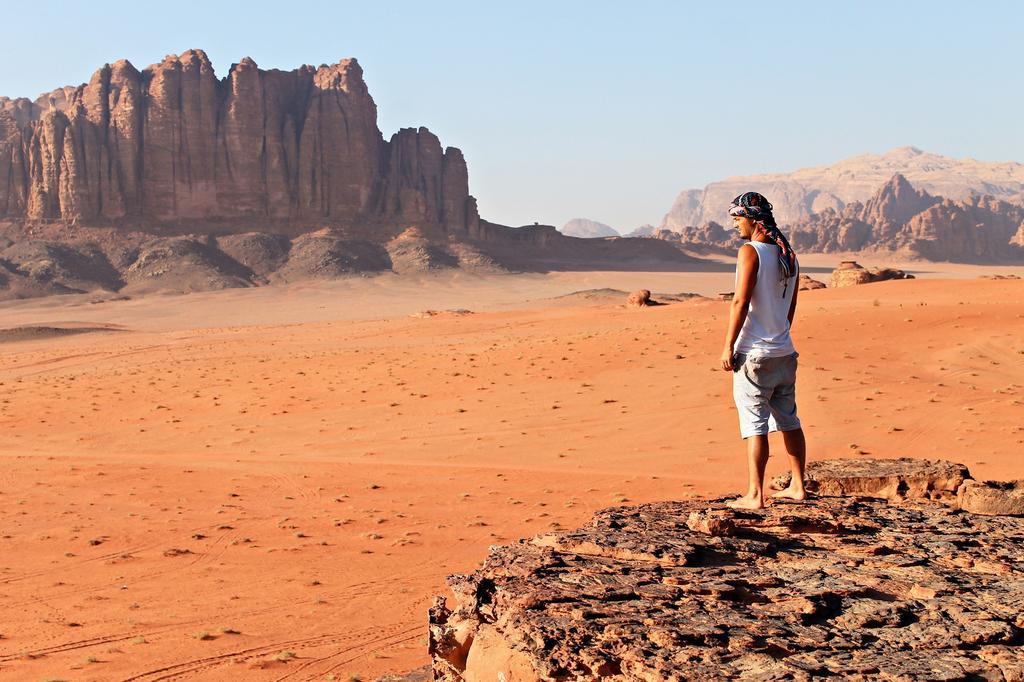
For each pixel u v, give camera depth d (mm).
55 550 29062
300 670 17422
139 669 17812
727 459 39406
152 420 57656
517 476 38312
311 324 135500
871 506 8609
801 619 5859
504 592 6332
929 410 43812
